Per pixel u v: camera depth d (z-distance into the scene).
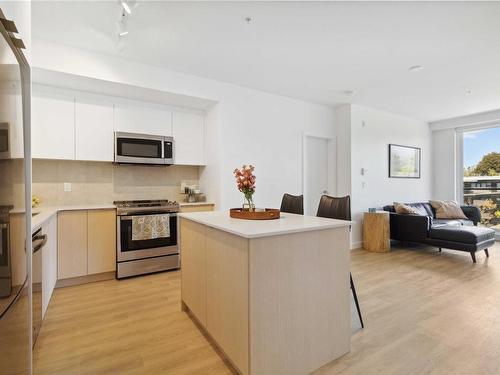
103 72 3.03
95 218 3.17
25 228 1.34
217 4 2.21
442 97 4.52
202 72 3.54
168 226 3.52
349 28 2.54
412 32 2.60
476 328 2.16
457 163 6.04
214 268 1.85
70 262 3.02
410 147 5.82
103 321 2.28
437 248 4.86
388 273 3.47
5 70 1.09
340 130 5.05
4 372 1.10
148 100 3.72
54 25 2.50
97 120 3.39
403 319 2.31
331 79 3.77
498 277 3.33
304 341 1.66
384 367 1.72
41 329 2.15
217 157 3.88
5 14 1.09
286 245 1.59
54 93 3.15
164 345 1.95
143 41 2.78
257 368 1.49
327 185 5.17
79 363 1.75
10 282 1.14
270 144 4.35
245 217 2.07
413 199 5.88
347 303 1.87
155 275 3.44
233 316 1.62
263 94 4.27
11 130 1.16
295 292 1.63
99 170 3.67
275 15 2.36
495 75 3.62
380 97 4.54
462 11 2.28
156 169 4.07
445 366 1.72
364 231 4.79
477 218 5.29
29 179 1.40
